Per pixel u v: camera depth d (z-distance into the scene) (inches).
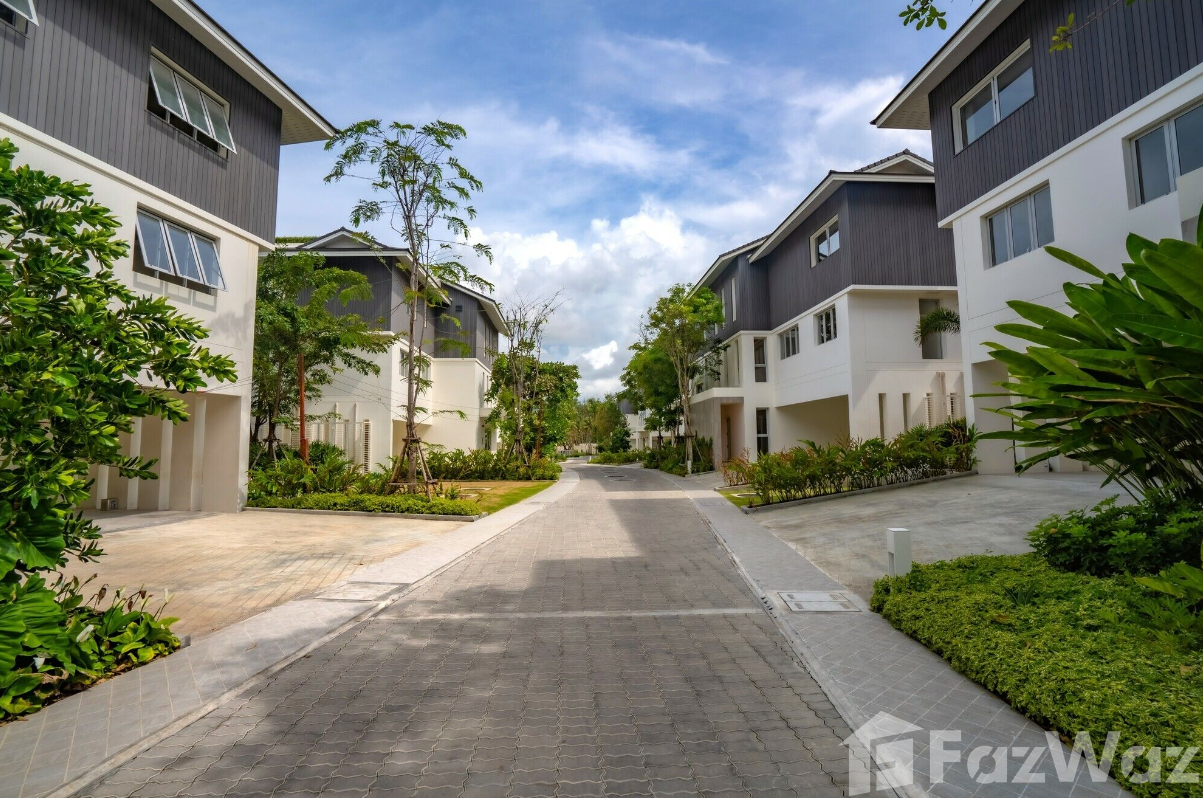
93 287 181.3
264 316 601.6
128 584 284.2
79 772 123.3
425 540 408.2
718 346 1107.3
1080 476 507.2
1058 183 452.4
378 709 154.3
